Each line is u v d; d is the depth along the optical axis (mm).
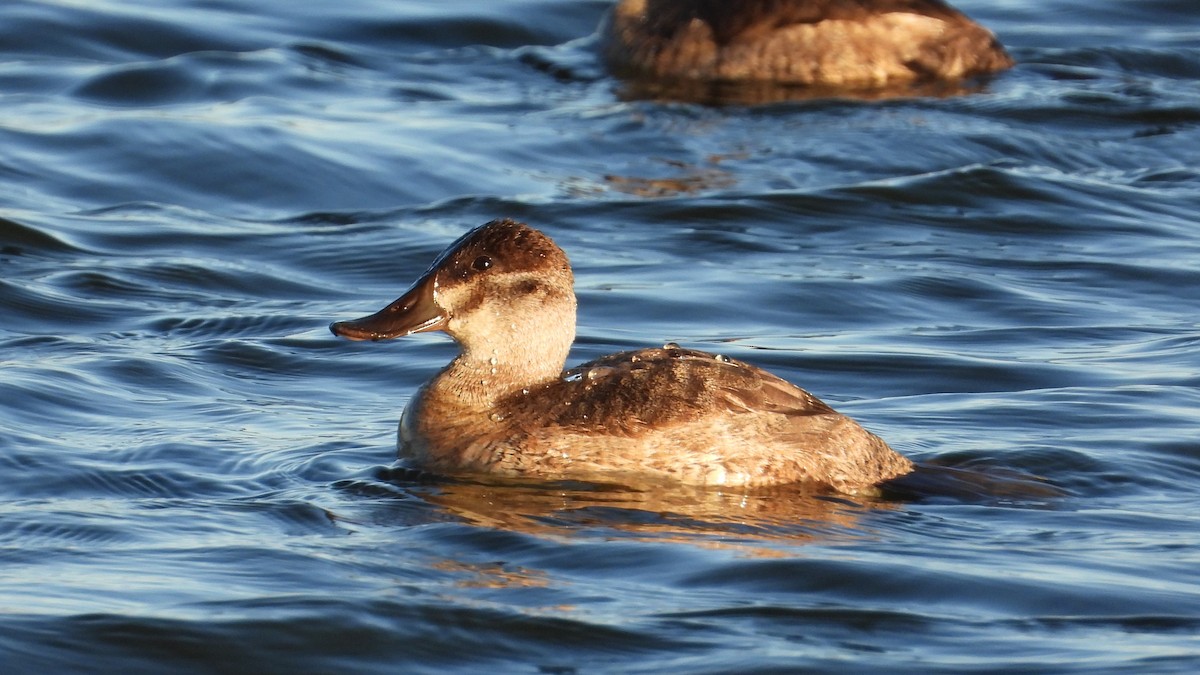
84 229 16703
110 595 8125
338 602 8070
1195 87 21969
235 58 22422
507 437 10367
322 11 24938
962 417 11773
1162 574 8695
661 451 10164
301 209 17922
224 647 7652
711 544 9062
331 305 14883
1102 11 25812
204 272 15609
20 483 9914
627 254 16359
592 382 10508
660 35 22438
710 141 19734
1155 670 7469
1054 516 9664
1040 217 17594
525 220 17328
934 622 8039
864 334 14141
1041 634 7898
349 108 20844
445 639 7805
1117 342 13906
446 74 22578
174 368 12656
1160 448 10969
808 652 7652
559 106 21047
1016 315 14719
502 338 10594
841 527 9414
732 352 13414
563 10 25297
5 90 21203
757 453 10133
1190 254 16531
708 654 7648
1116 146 19797
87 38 23312
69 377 12133
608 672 7512
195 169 18531
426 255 16297
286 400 12133
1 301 14234
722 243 16688
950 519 9609
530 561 8773
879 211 17625
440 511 9609
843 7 21984
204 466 10391
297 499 9773
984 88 21672
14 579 8305
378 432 11320
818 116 20594
